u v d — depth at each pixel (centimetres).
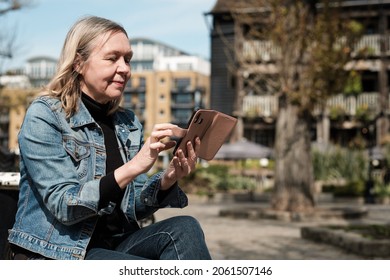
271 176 2725
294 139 1414
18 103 2423
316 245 849
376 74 3231
